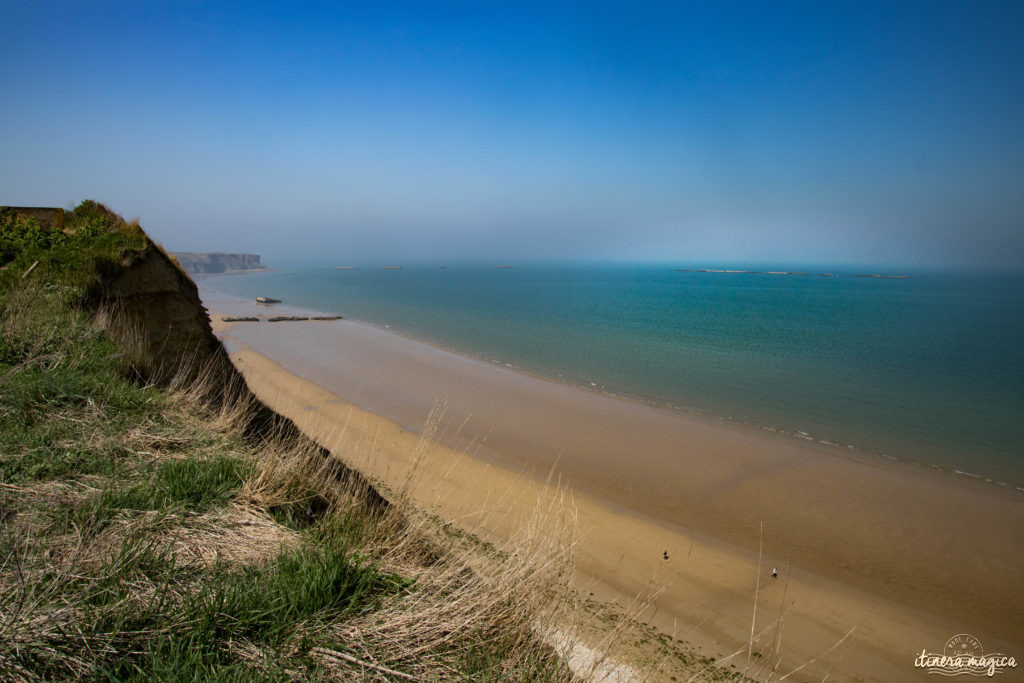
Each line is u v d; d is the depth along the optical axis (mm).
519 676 2535
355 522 3887
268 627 2492
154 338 10312
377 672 2391
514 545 3596
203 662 2215
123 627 2314
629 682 3877
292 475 4457
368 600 2869
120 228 12453
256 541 3383
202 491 3871
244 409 6352
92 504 3307
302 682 2221
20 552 2797
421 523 4066
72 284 9031
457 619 2775
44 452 4000
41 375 5438
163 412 5371
